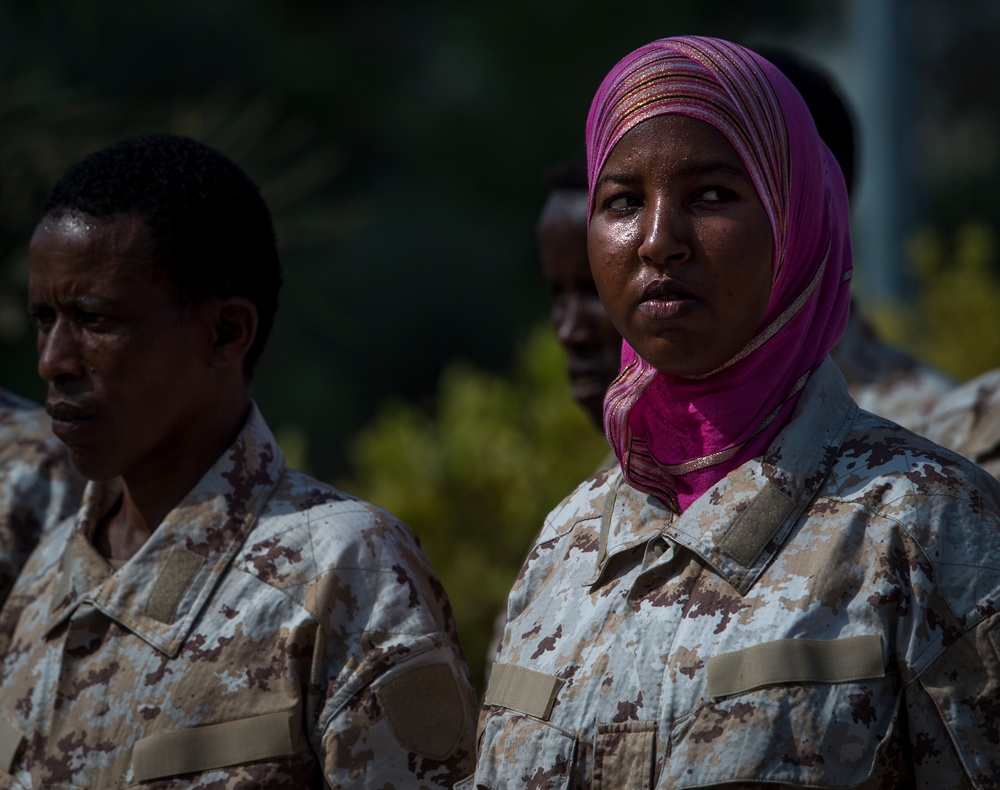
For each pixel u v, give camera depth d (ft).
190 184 18.81
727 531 14.48
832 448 14.88
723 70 14.65
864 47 74.54
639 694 14.26
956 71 122.21
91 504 19.51
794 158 14.84
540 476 39.52
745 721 13.60
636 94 14.80
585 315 23.16
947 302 56.29
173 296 18.45
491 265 86.48
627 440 15.47
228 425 19.34
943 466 14.30
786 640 13.71
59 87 52.54
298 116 74.54
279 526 18.43
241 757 17.11
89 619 18.25
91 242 18.17
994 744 13.42
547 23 79.61
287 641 17.53
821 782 13.32
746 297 14.51
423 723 17.43
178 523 18.43
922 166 103.09
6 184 42.45
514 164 80.74
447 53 82.84
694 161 14.40
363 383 85.46
